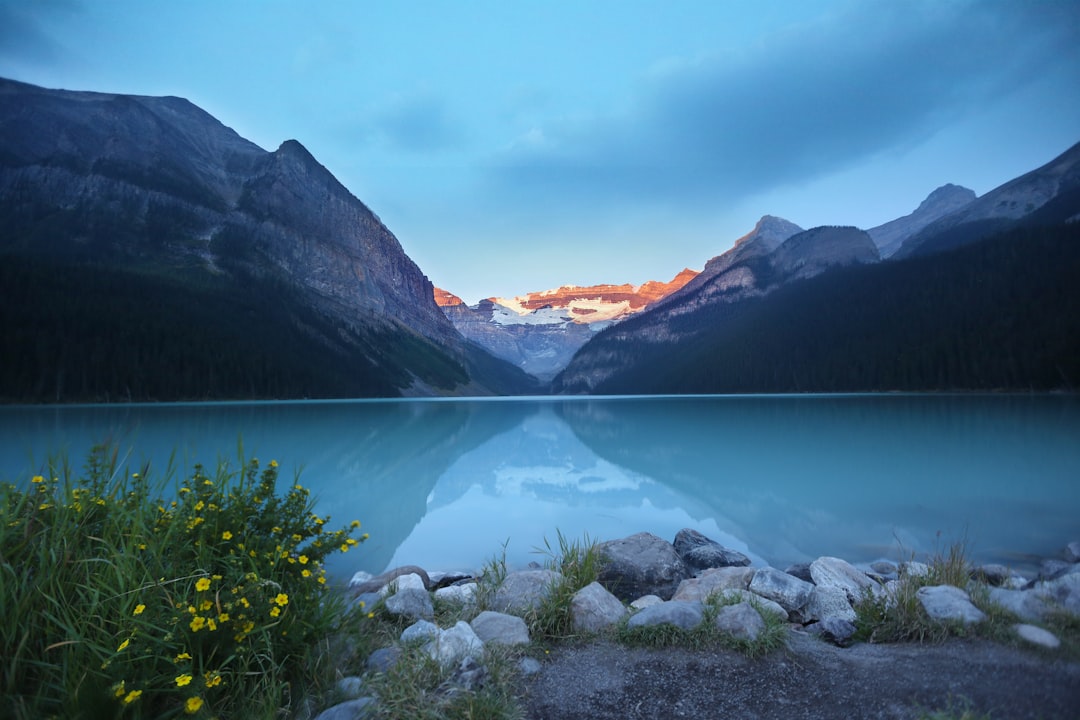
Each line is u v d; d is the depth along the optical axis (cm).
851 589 475
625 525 871
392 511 976
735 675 305
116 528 319
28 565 280
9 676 238
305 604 326
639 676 309
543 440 2392
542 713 271
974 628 341
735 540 778
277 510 363
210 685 252
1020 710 245
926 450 1766
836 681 293
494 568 501
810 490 1136
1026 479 1217
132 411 4522
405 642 343
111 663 250
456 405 7356
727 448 1952
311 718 268
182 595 291
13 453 1641
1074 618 344
